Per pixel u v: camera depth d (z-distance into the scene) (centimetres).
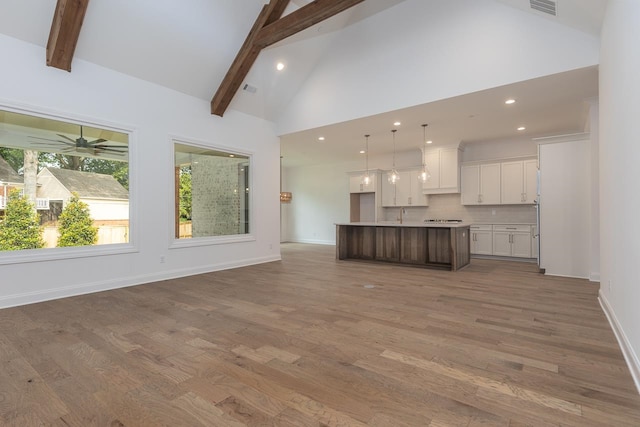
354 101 549
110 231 438
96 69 412
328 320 299
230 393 179
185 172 530
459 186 754
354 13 536
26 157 375
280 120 663
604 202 325
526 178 680
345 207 1014
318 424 153
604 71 316
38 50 366
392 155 893
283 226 1139
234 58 510
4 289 345
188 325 287
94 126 411
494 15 418
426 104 479
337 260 670
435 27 464
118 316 312
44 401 171
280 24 438
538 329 274
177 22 423
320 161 1009
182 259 509
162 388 185
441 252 595
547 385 186
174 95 497
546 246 509
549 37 384
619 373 200
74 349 237
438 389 183
